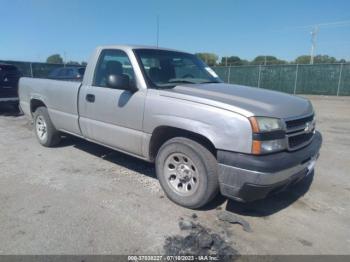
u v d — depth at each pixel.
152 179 4.18
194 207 3.28
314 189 3.99
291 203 3.57
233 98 3.14
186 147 3.18
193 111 3.04
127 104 3.69
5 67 9.14
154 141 3.58
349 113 11.88
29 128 7.44
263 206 3.47
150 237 2.78
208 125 2.93
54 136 5.50
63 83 4.83
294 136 3.02
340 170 4.75
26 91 5.89
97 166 4.68
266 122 2.76
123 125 3.82
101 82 4.19
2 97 8.94
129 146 3.82
